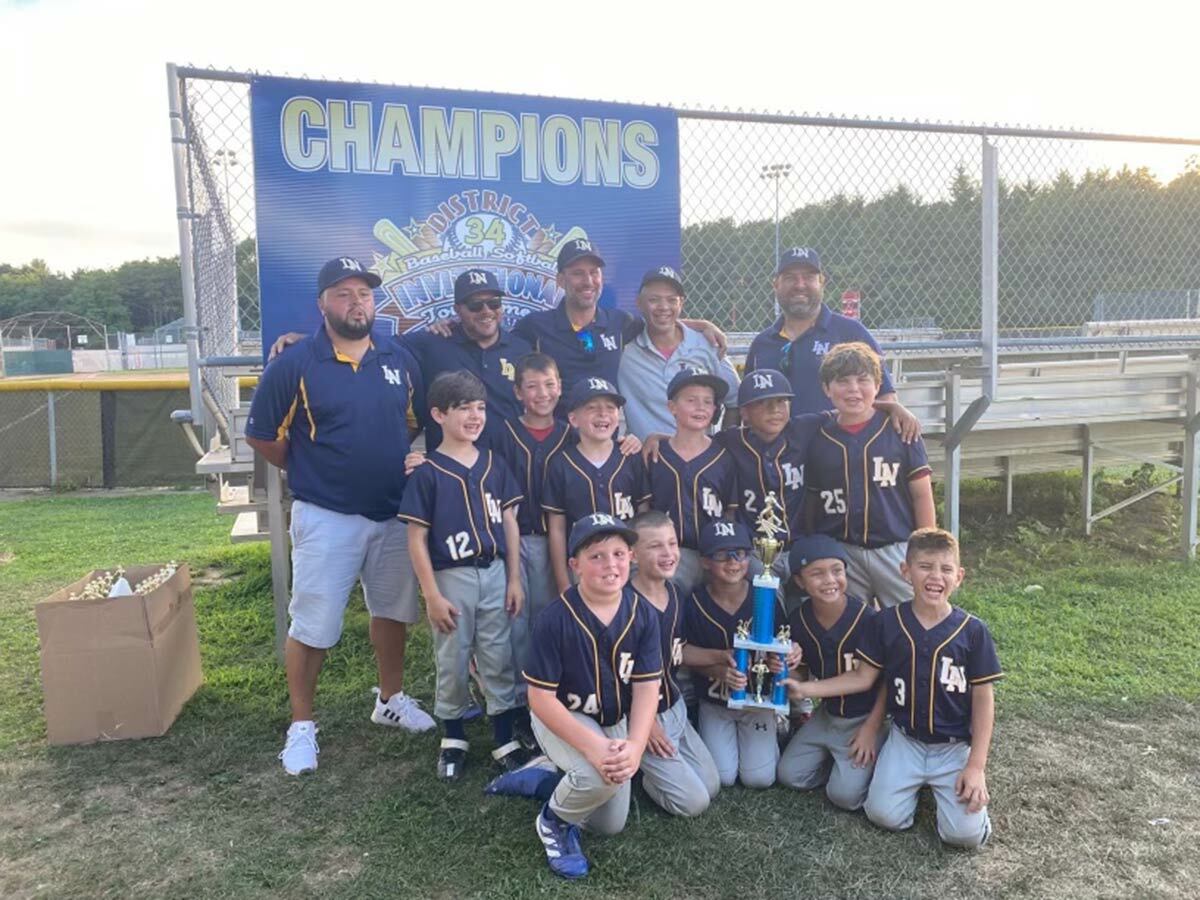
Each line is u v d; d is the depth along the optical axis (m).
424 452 3.57
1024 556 5.72
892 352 5.02
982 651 2.60
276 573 4.12
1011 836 2.61
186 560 6.28
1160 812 2.72
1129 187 5.62
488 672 3.06
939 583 2.62
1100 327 5.76
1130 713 3.41
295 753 3.09
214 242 4.50
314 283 3.77
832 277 4.73
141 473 10.30
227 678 3.91
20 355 38.81
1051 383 5.42
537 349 3.57
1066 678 3.74
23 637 4.59
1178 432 6.20
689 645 3.02
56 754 3.21
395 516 3.29
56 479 10.18
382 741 3.33
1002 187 5.26
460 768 3.05
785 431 3.28
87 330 51.66
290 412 3.16
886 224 4.81
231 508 4.50
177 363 41.97
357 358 3.21
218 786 2.99
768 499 2.91
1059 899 2.31
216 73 3.61
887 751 2.71
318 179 3.74
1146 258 5.68
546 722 2.49
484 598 3.04
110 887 2.43
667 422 3.63
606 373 3.59
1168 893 2.33
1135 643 4.16
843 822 2.71
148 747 3.27
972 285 5.12
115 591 3.51
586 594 2.54
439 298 3.93
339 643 4.38
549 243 4.03
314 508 3.17
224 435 4.92
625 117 4.07
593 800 2.45
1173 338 5.61
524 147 3.96
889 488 3.21
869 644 2.76
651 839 2.61
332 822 2.75
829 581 2.85
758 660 2.79
